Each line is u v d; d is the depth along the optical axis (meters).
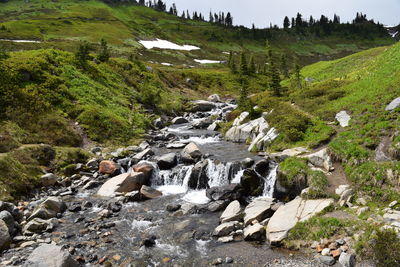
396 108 26.78
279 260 14.88
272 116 36.91
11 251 15.62
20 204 21.84
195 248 16.55
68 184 27.05
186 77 107.75
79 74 51.91
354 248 14.13
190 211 21.45
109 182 26.09
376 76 38.56
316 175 21.78
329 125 30.91
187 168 28.48
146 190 25.08
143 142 39.44
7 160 24.64
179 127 53.66
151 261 15.21
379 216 15.91
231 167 26.97
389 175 18.73
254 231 17.23
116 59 79.62
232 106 73.81
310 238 15.95
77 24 185.38
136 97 60.59
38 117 36.00
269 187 24.59
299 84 62.78
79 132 38.19
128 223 19.69
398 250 12.78
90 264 14.79
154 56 155.88
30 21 167.62
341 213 17.41
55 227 18.81
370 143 23.19
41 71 44.09
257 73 140.62
